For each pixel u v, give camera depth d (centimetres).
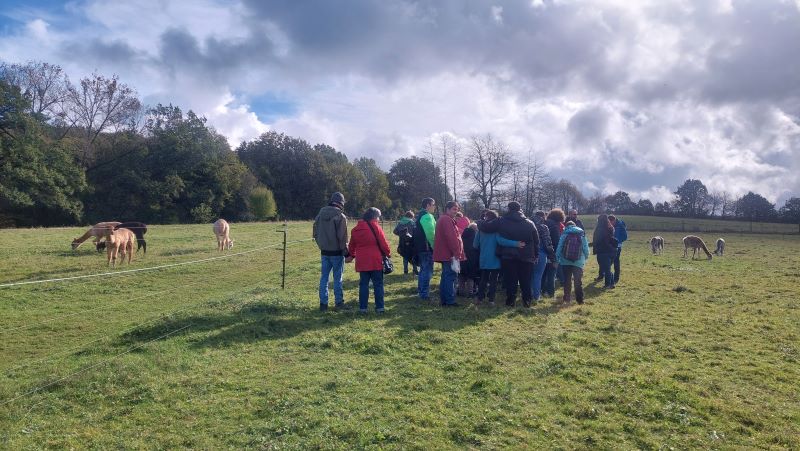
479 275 1090
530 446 426
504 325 833
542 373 596
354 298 1061
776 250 2839
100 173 5297
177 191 5609
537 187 4431
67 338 828
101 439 438
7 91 4206
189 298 1141
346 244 919
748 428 462
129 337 746
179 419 477
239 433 447
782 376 593
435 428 454
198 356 654
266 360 640
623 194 9731
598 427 461
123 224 1800
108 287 1236
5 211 4391
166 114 5816
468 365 623
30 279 1286
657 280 1432
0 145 4112
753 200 8850
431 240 1034
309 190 7556
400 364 626
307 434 443
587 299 1101
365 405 501
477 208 4459
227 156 6438
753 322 875
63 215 4741
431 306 974
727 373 608
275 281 1305
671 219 6875
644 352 687
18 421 474
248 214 6344
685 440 439
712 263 2034
